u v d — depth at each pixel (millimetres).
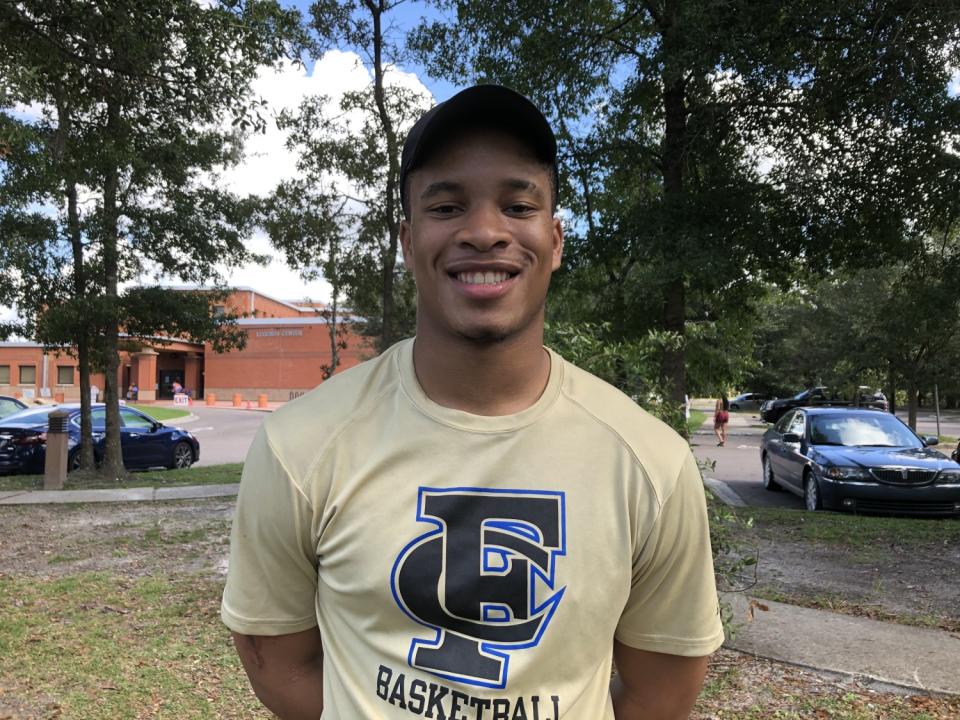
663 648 1355
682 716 1431
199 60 6668
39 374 50844
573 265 10133
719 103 9789
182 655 4168
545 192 1292
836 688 3711
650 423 1346
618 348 4027
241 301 54656
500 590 1178
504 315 1225
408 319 15227
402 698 1177
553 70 10094
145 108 7598
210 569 6121
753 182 9672
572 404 1311
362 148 11414
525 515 1203
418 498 1214
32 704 3553
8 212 10734
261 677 1395
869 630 4477
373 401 1321
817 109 8664
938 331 11398
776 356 33219
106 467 12016
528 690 1168
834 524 7875
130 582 5695
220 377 51344
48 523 8203
